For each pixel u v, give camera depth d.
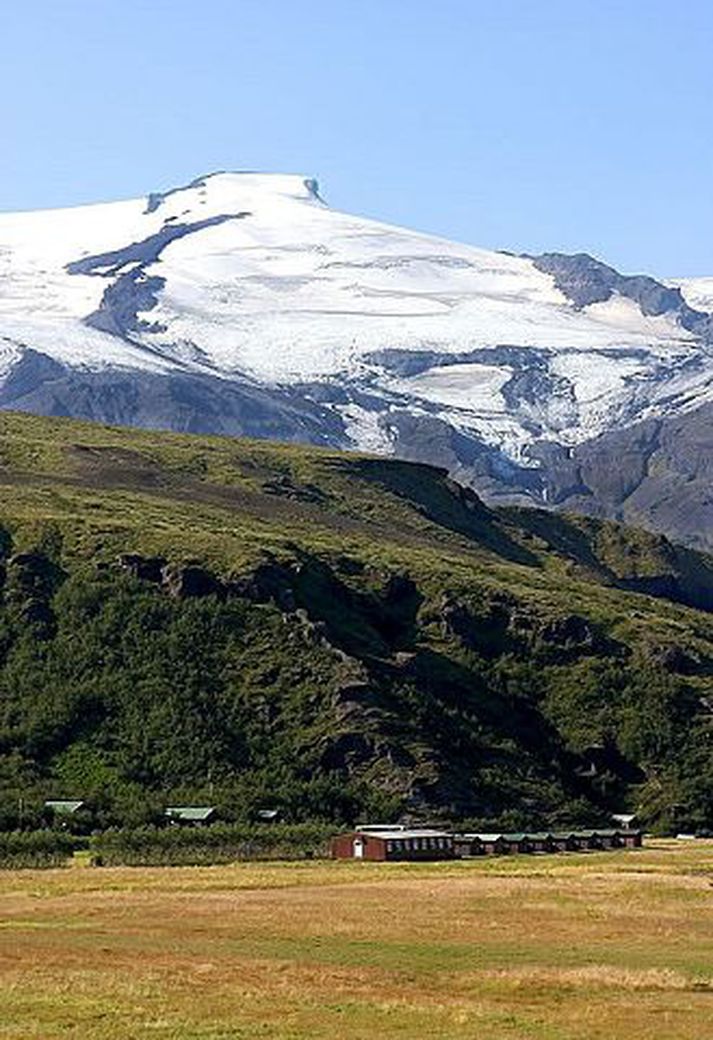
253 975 199.75
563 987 190.50
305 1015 170.88
